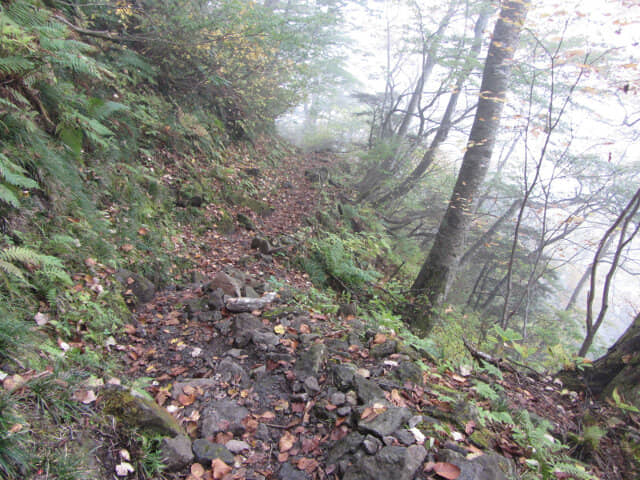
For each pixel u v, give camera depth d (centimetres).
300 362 331
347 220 1097
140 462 220
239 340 370
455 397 314
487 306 1641
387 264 1102
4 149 350
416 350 413
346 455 243
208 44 751
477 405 316
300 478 236
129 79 702
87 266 397
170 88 854
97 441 217
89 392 239
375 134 1598
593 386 412
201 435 266
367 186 1437
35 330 277
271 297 454
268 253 701
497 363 428
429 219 1585
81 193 428
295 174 1211
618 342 429
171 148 753
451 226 749
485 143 728
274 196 982
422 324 732
